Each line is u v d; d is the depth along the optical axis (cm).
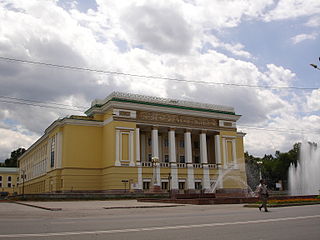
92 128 6284
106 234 1221
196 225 1456
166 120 6412
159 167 6169
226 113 7069
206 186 6544
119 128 5938
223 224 1484
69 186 5875
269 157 12100
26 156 10200
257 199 3381
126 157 5909
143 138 6838
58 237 1158
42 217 1995
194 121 6719
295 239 1105
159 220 1694
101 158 6253
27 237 1159
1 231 1317
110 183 5803
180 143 7231
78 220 1748
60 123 6303
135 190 5825
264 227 1380
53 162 6462
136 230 1316
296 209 2388
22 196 4844
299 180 6456
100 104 6425
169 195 5003
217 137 6944
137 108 6141
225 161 6906
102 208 2777
